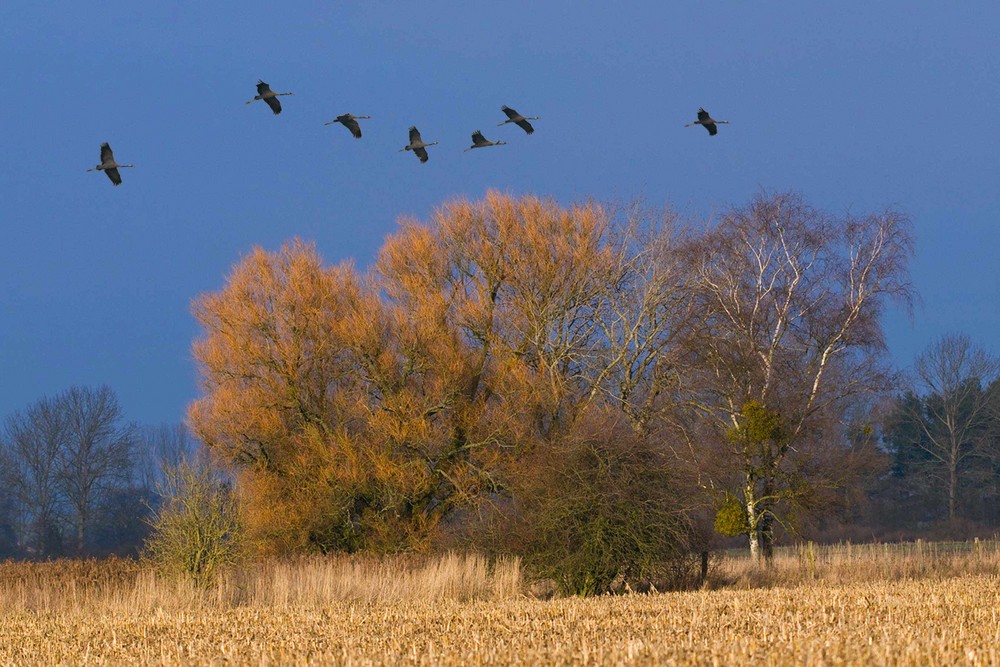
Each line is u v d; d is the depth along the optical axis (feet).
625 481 130.72
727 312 180.96
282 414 184.34
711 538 142.41
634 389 187.62
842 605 90.33
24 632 89.71
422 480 176.55
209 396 183.21
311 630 84.53
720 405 184.44
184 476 129.39
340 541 180.14
